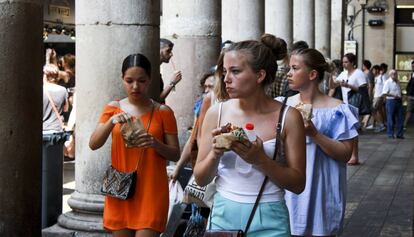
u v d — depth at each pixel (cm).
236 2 1462
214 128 468
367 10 3170
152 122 626
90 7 794
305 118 583
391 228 986
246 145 432
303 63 617
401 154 1803
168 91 921
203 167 448
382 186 1324
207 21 1080
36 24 550
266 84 461
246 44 456
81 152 809
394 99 2230
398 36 3231
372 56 3189
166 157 620
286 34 1772
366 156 1758
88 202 804
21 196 549
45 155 862
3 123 542
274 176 443
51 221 870
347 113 613
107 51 793
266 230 454
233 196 455
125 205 618
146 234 612
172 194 725
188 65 1082
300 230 607
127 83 625
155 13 809
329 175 611
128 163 618
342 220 616
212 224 464
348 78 1880
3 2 535
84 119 804
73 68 1641
